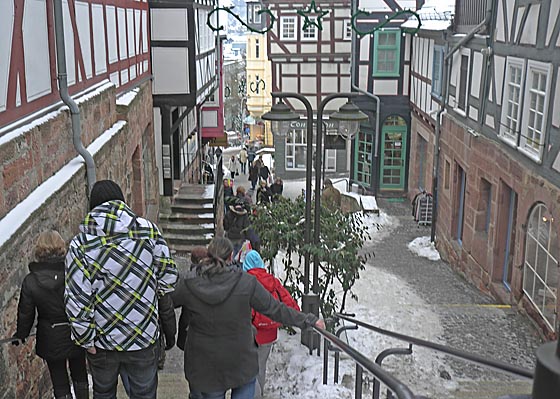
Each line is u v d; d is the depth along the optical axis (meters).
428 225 17.02
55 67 6.18
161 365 6.12
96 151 6.84
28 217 4.58
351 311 9.80
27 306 3.68
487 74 11.50
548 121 8.52
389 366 7.24
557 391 1.34
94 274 3.32
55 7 5.97
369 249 14.64
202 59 15.16
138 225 3.45
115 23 9.46
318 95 24.12
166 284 3.50
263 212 7.51
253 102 41.22
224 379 3.55
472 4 13.00
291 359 6.21
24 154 4.93
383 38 20.50
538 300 8.87
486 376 7.10
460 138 13.15
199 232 13.25
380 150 21.22
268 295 3.63
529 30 9.41
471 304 10.44
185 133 17.22
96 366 3.47
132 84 10.96
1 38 4.68
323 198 8.03
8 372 4.12
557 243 8.11
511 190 10.49
